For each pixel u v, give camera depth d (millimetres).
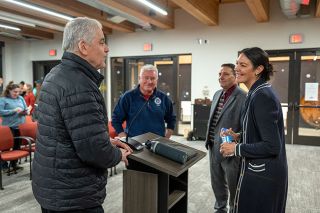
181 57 7613
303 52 6227
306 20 6121
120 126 2488
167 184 1636
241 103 2334
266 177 1478
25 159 5051
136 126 2434
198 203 3201
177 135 7582
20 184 3814
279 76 6477
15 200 3283
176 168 1503
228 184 2365
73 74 1256
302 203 3168
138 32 7852
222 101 2547
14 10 5871
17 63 9555
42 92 1293
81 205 1266
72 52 1296
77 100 1216
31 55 9430
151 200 1624
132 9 5395
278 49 6406
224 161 2375
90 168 1288
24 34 8172
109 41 8250
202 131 6852
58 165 1234
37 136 1309
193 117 6938
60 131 1233
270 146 1439
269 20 6426
